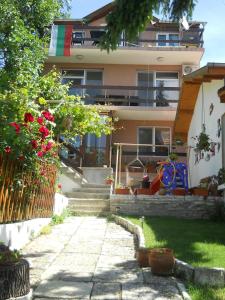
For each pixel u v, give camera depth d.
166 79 21.70
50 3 16.83
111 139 19.36
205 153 14.73
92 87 19.88
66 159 17.11
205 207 12.62
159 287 5.64
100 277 6.10
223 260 6.60
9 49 14.03
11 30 14.37
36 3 16.41
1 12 14.25
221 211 12.09
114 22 7.31
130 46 20.64
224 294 5.26
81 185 15.26
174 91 21.09
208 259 6.66
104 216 12.94
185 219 12.16
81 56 21.05
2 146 6.62
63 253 7.66
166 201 12.84
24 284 5.03
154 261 6.20
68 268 6.58
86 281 5.89
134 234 9.53
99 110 13.70
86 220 11.98
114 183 15.46
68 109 10.16
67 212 12.73
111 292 5.42
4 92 8.91
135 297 5.23
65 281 5.88
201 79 13.62
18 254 5.38
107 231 10.05
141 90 20.92
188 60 21.31
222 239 8.48
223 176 11.81
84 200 13.62
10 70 13.60
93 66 21.72
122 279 6.00
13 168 7.37
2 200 6.97
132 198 12.98
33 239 8.96
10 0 14.77
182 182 13.55
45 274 6.22
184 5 7.53
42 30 18.14
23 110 7.54
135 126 20.91
